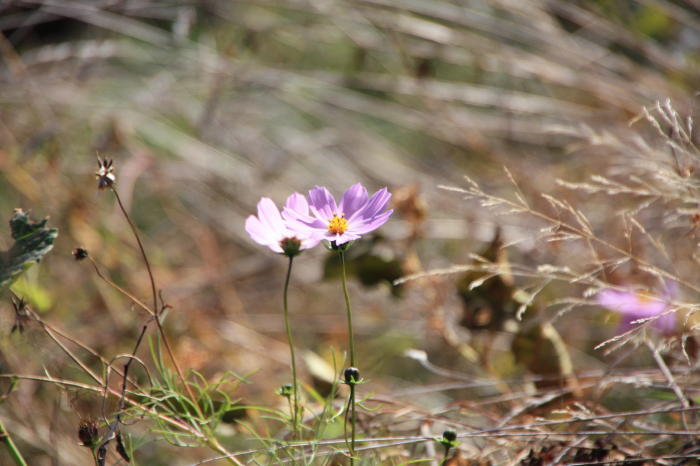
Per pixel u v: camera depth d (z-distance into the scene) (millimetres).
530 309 2336
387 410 2273
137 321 2486
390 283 2410
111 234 2613
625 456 2197
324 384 2322
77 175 2691
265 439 2168
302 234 2115
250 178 2891
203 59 2846
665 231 2371
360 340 2586
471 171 2824
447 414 2316
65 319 2500
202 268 2773
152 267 2615
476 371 2471
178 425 2178
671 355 2293
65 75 2885
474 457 2215
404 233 2576
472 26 2656
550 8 2719
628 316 2275
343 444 2209
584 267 2371
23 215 2199
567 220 2471
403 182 2779
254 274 2740
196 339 2520
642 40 2645
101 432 2193
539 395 2307
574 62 2609
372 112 2877
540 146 2891
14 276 2170
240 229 2883
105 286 2545
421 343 2543
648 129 2531
